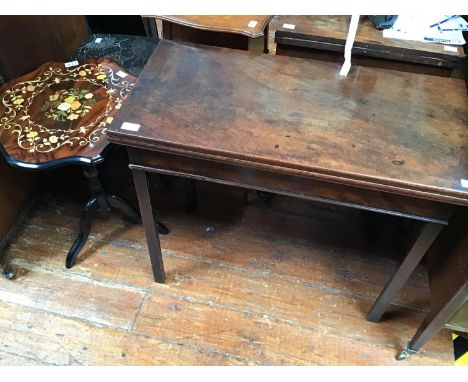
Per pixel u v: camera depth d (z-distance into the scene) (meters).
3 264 1.48
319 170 0.92
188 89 1.10
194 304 1.44
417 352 1.34
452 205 0.93
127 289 1.48
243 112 1.04
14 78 1.56
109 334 1.37
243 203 1.76
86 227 1.53
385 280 1.53
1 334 1.36
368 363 1.32
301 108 1.06
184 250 1.59
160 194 1.79
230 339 1.36
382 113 1.06
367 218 1.66
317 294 1.48
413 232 1.54
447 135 1.00
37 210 1.71
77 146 1.20
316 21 1.44
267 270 1.54
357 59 1.42
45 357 1.32
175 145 0.96
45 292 1.46
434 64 1.36
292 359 1.32
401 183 0.89
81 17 1.91
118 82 1.41
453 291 1.02
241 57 1.22
